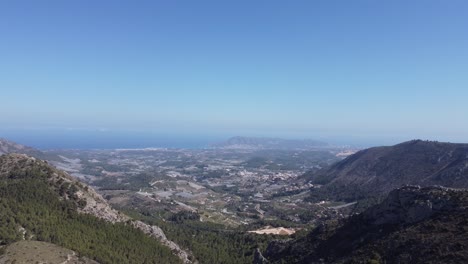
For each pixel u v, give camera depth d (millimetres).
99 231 137500
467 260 84250
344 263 110625
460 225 98000
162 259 143000
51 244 113688
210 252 174000
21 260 100062
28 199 134500
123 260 126375
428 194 115062
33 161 162125
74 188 154250
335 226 144750
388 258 101875
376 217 126562
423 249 96125
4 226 114875
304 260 132750
